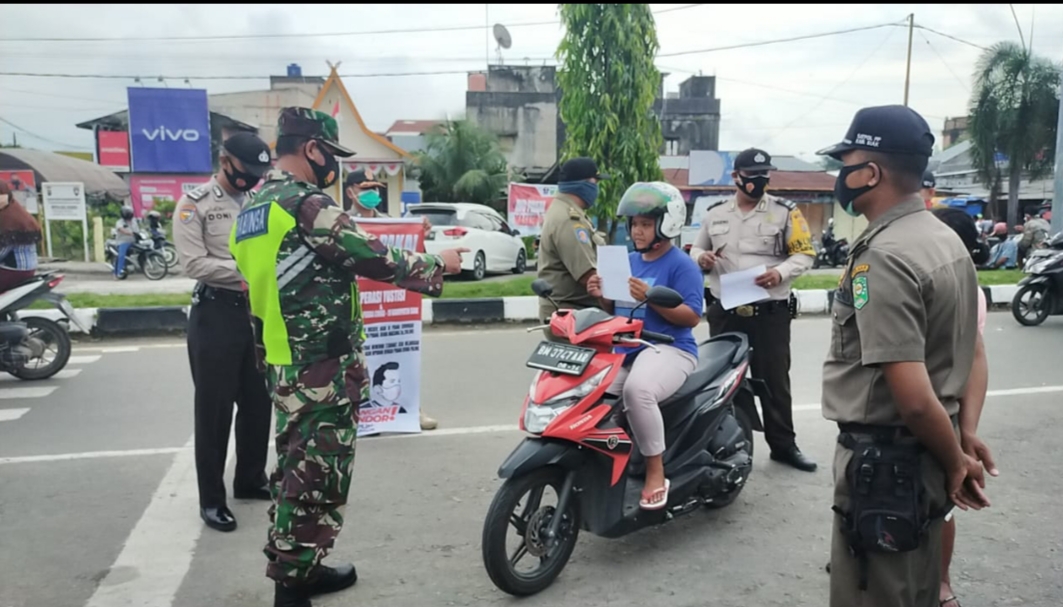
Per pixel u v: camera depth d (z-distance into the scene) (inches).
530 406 129.1
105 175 852.0
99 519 158.1
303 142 116.3
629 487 143.0
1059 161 461.1
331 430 114.3
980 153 805.2
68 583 131.9
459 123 999.6
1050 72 756.6
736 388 157.6
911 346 75.4
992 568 136.8
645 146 453.1
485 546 121.4
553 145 1200.8
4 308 265.3
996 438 207.0
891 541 78.5
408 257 115.7
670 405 143.8
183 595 128.5
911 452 80.4
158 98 837.2
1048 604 124.8
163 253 678.5
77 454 197.2
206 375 150.1
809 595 128.7
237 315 151.6
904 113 81.4
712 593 129.4
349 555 143.1
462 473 184.9
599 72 444.1
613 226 459.8
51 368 276.5
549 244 172.2
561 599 127.6
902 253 77.2
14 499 168.1
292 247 110.5
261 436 167.3
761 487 176.2
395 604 126.1
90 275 711.1
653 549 145.8
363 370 119.6
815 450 201.2
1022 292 385.1
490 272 697.6
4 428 218.8
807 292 435.2
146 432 215.5
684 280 144.8
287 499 115.1
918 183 81.7
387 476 183.0
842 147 83.9
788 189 1023.0
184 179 860.6
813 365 297.1
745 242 183.3
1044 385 262.8
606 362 131.5
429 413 235.3
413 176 1019.3
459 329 387.5
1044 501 165.9
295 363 112.8
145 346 336.5
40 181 805.2
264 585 132.0
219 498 155.4
